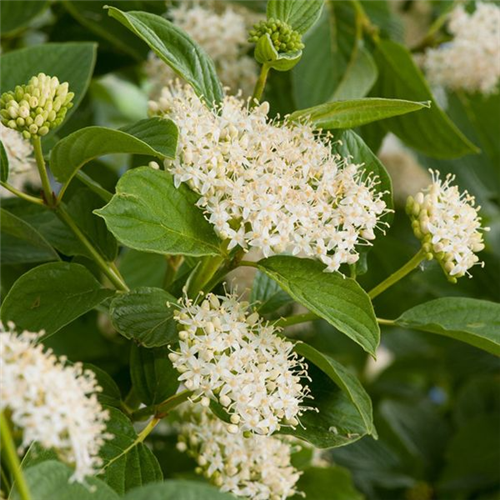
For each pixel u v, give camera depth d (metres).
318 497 0.77
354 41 0.82
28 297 0.68
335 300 0.65
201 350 0.65
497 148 0.89
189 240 0.65
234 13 0.84
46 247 0.70
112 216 0.64
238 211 0.66
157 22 0.68
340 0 0.82
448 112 0.89
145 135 0.66
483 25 0.86
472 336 0.67
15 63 0.74
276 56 0.68
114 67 0.85
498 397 0.97
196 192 0.66
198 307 0.66
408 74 0.82
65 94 0.67
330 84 0.81
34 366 0.61
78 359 0.80
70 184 0.75
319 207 0.66
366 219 0.66
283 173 0.66
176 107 0.68
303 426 0.68
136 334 0.66
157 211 0.65
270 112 0.82
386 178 0.70
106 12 0.81
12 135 0.72
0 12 0.80
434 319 0.69
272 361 0.66
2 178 0.69
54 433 0.60
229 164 0.66
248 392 0.65
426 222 0.68
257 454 0.70
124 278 0.77
